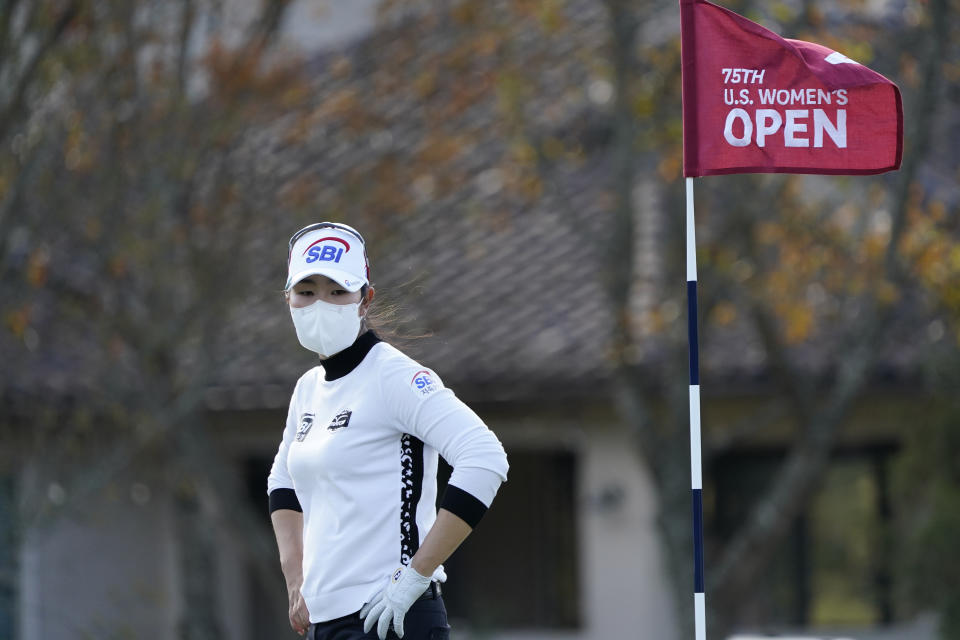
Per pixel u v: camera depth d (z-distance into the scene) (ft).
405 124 156.46
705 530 149.28
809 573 148.25
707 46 63.00
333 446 50.39
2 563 149.38
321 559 50.75
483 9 139.23
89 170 126.62
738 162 62.64
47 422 134.21
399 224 139.64
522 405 146.51
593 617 148.25
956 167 151.12
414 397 49.78
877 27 123.95
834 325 134.62
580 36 161.79
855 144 62.69
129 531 162.40
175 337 126.00
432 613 50.85
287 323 143.23
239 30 136.98
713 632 116.98
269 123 145.18
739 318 143.02
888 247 113.80
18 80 116.26
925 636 142.41
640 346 128.57
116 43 124.36
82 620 157.17
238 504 132.26
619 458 147.33
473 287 157.48
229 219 133.80
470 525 48.65
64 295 130.82
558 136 150.20
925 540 127.44
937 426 128.57
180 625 140.67
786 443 148.05
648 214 139.13
